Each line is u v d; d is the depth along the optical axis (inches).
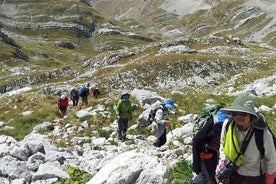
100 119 973.8
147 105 1024.2
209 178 282.7
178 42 4788.4
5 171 428.1
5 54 7573.8
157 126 610.9
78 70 4633.4
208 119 280.7
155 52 4414.4
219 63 3326.8
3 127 1153.4
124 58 4431.6
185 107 1002.1
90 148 730.8
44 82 4569.4
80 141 808.3
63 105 1172.5
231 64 3348.9
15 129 1114.1
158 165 310.5
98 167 490.0
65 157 531.2
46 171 422.6
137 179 302.2
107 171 311.0
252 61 3430.1
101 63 4471.0
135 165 310.0
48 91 3117.6
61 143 769.6
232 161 247.8
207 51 4367.6
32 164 458.3
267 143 237.5
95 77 3602.4
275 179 254.2
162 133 612.4
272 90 1390.3
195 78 3142.2
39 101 1573.6
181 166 432.8
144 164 311.9
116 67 4050.2
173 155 555.5
